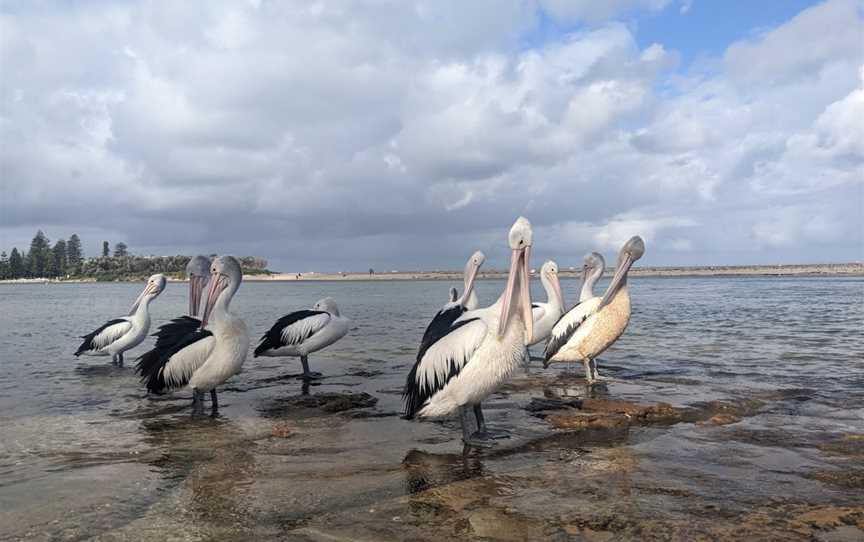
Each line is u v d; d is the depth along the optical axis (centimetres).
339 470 261
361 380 498
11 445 308
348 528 199
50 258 8569
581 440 304
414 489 236
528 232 301
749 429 320
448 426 342
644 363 560
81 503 225
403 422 353
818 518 200
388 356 644
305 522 205
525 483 240
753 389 427
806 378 470
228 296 391
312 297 2630
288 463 273
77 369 582
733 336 785
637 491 228
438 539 189
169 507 220
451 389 296
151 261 8581
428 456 282
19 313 1490
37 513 215
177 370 381
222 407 402
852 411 361
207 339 381
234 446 303
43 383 503
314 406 396
